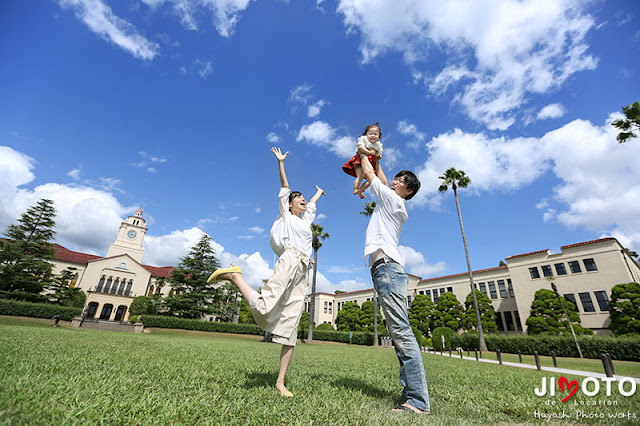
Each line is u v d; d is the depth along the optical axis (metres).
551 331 21.83
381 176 2.73
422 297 32.81
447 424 1.59
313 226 29.08
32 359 2.26
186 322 29.11
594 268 24.31
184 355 3.93
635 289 19.73
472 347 21.25
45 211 30.91
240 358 4.33
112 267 39.25
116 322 26.78
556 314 22.58
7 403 1.11
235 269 2.00
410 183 2.56
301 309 2.26
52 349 3.15
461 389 2.83
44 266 28.69
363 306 37.22
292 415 1.48
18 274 27.64
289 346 2.12
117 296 36.78
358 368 4.33
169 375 2.23
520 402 2.24
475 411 1.97
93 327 24.69
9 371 1.71
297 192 2.75
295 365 4.11
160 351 4.24
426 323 30.92
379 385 2.86
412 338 2.05
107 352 3.43
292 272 2.17
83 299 32.75
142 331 25.12
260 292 2.03
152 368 2.47
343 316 37.94
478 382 3.45
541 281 27.11
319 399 1.90
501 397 2.45
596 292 23.80
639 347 14.04
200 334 27.61
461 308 30.53
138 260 45.19
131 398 1.47
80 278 37.53
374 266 2.32
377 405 1.93
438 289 36.91
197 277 36.34
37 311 23.92
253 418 1.38
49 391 1.40
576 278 25.08
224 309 35.41
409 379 1.94
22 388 1.34
